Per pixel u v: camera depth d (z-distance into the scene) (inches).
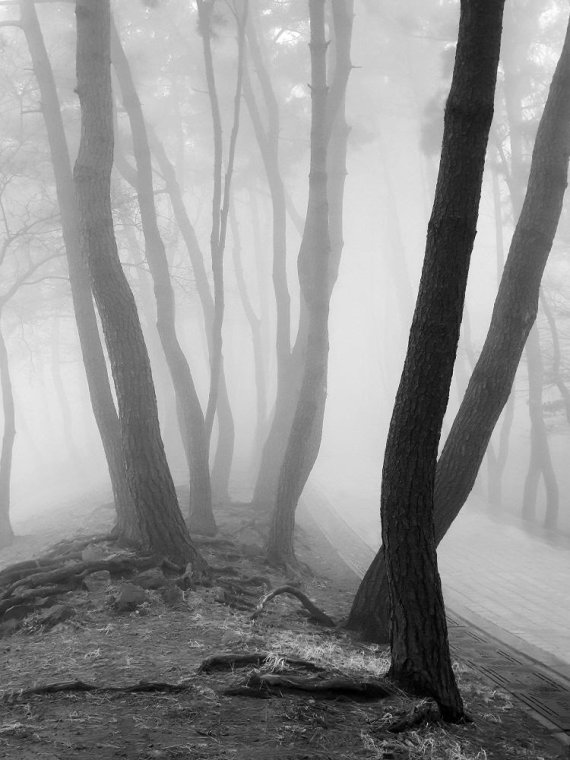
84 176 423.2
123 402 418.9
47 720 215.5
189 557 417.1
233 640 300.2
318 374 531.5
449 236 237.6
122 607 347.6
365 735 216.5
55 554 440.1
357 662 293.0
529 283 381.7
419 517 253.1
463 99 232.2
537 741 242.8
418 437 248.7
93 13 430.3
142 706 226.4
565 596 502.3
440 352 243.1
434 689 249.3
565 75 377.7
